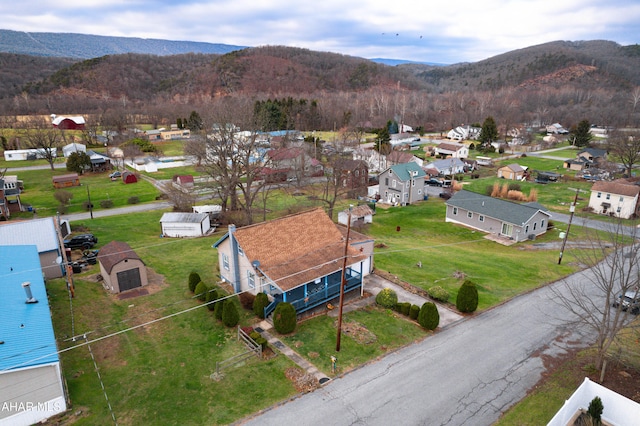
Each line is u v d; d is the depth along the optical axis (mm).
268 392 19109
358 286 28531
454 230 49219
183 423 17062
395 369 21141
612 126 137375
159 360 21062
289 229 28922
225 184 49750
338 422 17469
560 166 90875
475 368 21391
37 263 25984
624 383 20375
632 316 27031
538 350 23172
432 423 17594
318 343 23125
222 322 24797
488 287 31406
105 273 28859
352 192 65562
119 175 76562
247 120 51562
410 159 80500
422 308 24781
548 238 46031
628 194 53062
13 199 53594
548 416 18141
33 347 17312
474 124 140875
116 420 17031
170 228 42906
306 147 81438
